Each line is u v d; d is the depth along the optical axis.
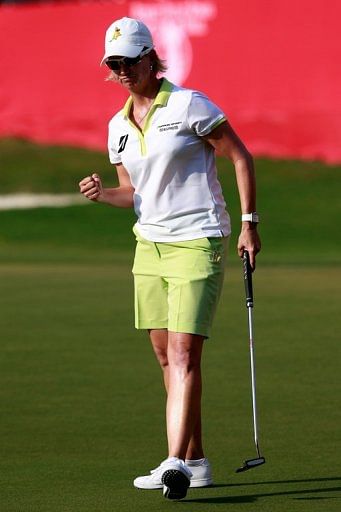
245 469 19.89
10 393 29.27
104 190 21.28
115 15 88.44
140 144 20.20
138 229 20.66
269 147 87.38
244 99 85.94
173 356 19.84
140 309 20.83
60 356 34.19
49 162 93.69
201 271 19.94
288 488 20.17
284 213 79.81
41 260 64.19
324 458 22.50
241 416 26.52
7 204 86.00
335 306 43.41
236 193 84.69
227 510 18.64
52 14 90.69
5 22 92.19
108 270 57.41
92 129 93.50
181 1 85.75
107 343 36.34
